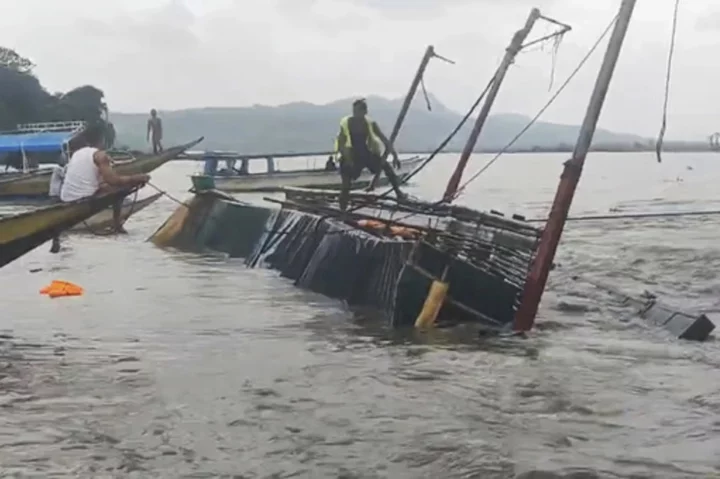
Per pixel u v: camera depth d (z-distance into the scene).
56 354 10.59
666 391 9.06
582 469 6.84
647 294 14.44
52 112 99.25
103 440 7.48
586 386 9.23
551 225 11.88
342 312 13.28
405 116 22.06
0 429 7.75
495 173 96.12
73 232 24.94
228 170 40.84
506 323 12.24
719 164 123.69
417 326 12.11
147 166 30.78
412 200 17.12
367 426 7.84
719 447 7.37
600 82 11.62
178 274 17.47
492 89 19.25
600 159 164.25
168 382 9.29
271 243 18.58
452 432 7.68
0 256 12.68
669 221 29.00
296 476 6.71
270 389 9.00
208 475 6.72
